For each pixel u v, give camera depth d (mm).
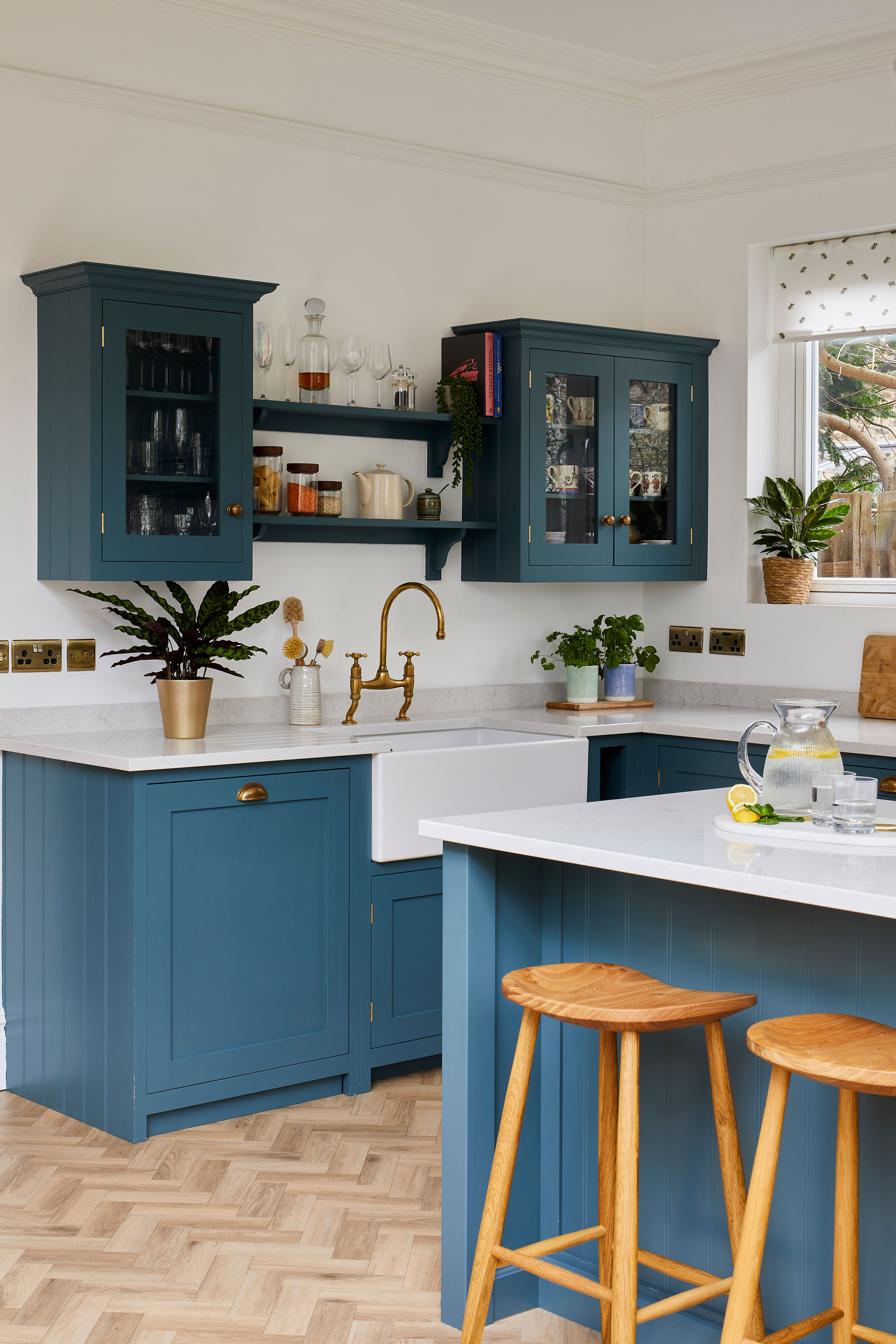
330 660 4520
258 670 4355
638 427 4902
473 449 4555
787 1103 2416
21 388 3861
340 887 3854
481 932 2615
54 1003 3777
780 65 4809
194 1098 3596
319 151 4422
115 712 4070
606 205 5168
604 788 4672
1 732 3875
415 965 4031
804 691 4855
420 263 4680
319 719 4277
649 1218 2625
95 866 3592
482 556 4730
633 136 5211
